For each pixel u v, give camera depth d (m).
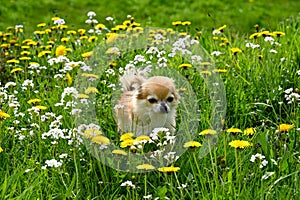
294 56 7.57
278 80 6.79
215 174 4.74
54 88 6.81
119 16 14.26
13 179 4.65
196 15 14.30
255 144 5.30
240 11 14.62
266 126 5.91
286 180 4.82
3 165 5.16
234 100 6.46
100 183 4.86
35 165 5.11
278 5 15.51
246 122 6.22
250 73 6.97
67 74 6.82
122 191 4.91
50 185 4.73
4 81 7.49
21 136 5.43
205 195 4.49
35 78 7.36
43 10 14.77
